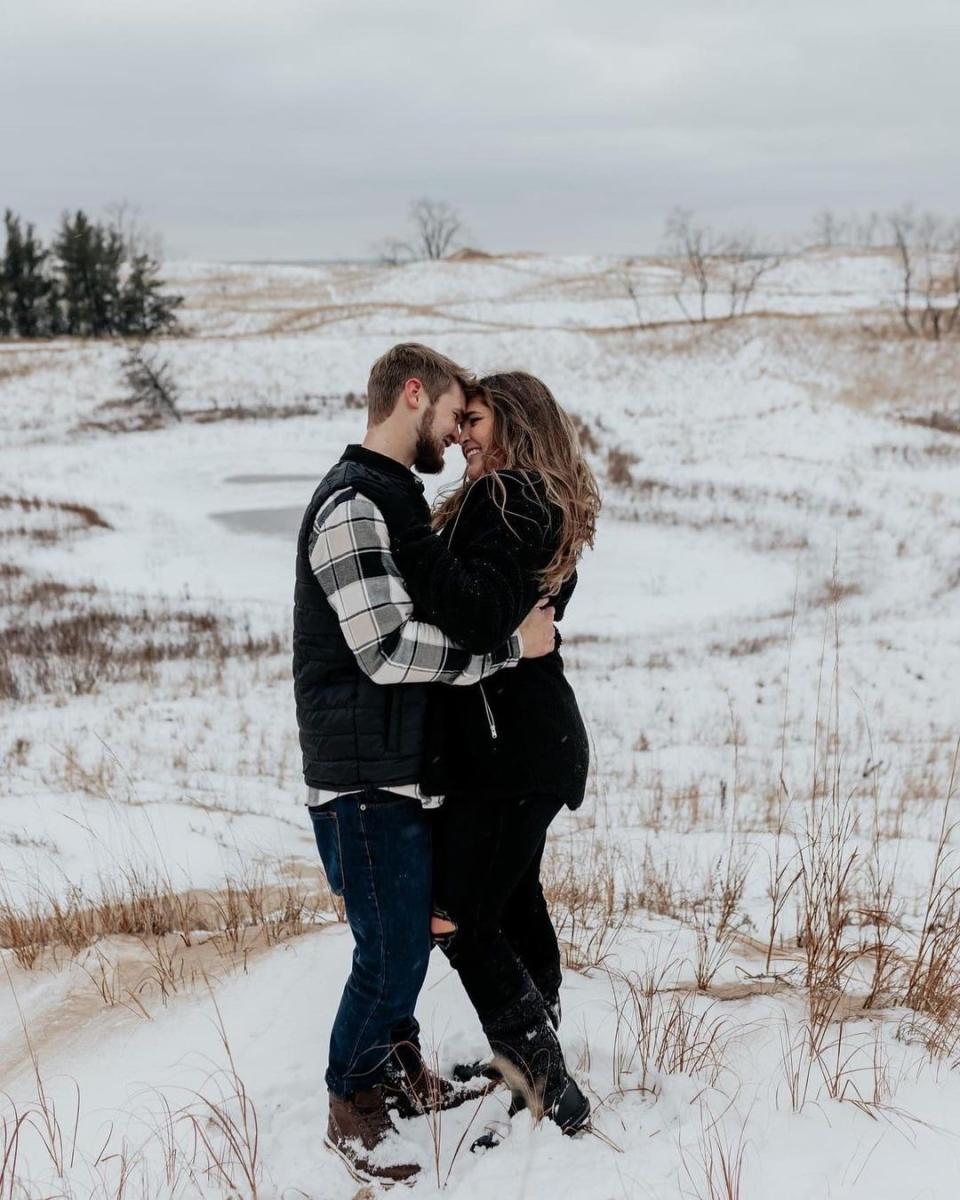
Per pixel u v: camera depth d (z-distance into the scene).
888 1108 2.59
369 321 65.75
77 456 36.53
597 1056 2.90
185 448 38.31
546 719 2.46
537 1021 2.53
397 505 2.32
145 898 4.21
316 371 48.59
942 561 21.16
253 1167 2.39
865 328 49.53
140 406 43.91
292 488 31.03
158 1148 2.51
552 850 5.68
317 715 2.39
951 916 4.04
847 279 92.00
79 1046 3.02
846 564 21.44
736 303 76.12
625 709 11.73
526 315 72.44
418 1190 2.39
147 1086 2.76
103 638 14.94
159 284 72.12
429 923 2.50
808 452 34.38
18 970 3.56
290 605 18.75
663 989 3.32
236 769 8.84
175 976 3.39
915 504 26.86
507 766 2.40
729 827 6.96
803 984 3.43
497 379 2.53
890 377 43.00
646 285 90.06
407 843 2.42
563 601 2.62
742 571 21.52
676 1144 2.46
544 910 2.83
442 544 2.32
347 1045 2.48
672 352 49.06
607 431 38.47
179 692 12.08
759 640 15.51
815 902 3.75
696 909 4.65
